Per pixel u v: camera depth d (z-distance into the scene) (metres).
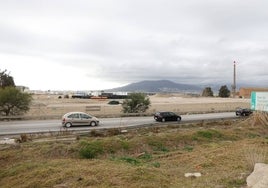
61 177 14.12
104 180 13.07
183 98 132.12
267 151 18.33
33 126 38.53
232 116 54.84
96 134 29.59
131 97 59.25
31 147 22.77
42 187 13.61
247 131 32.66
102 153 21.34
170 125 36.62
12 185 15.02
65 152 20.98
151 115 53.69
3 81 63.47
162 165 16.80
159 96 159.25
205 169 14.83
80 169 15.02
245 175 12.41
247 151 18.00
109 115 50.16
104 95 124.44
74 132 31.55
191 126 37.22
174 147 24.67
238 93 145.62
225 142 26.11
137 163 17.75
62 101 95.81
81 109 61.88
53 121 43.91
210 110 66.12
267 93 39.44
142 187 11.83
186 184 12.02
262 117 38.56
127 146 22.77
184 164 16.75
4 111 49.09
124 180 12.84
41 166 16.97
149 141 24.41
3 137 29.44
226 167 14.73
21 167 17.38
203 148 22.98
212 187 11.22
